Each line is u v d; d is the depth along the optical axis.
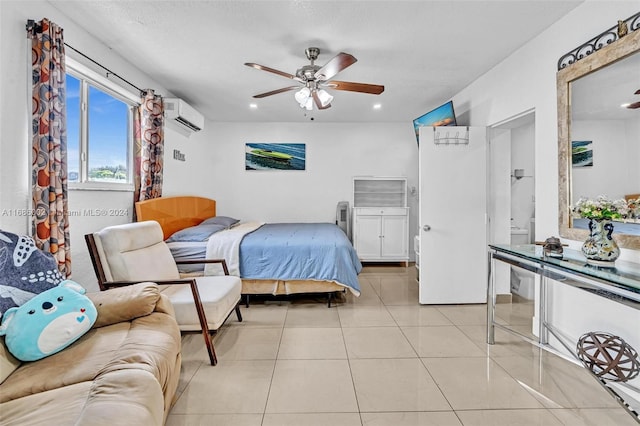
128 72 3.10
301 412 1.74
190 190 4.67
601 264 1.80
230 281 2.79
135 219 3.24
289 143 5.68
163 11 2.27
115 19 2.37
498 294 3.74
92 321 1.61
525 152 4.03
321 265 3.33
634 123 1.82
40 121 2.01
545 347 2.30
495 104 3.25
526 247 2.44
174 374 1.62
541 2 2.16
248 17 2.35
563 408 1.77
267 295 3.83
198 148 5.02
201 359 2.32
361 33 2.58
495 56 3.01
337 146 5.71
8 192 1.91
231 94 4.11
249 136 5.66
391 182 5.83
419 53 2.94
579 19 2.20
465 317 3.15
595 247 1.83
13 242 1.62
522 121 3.10
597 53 2.01
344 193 5.73
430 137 3.48
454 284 3.53
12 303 1.49
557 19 2.37
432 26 2.47
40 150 2.01
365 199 5.87
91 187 2.63
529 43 2.72
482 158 3.49
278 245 3.37
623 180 1.89
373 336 2.71
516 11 2.27
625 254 1.93
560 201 2.33
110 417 1.03
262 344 2.56
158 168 3.46
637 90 1.80
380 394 1.91
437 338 2.67
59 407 1.09
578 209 1.96
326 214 5.73
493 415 1.72
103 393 1.15
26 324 1.41
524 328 2.86
